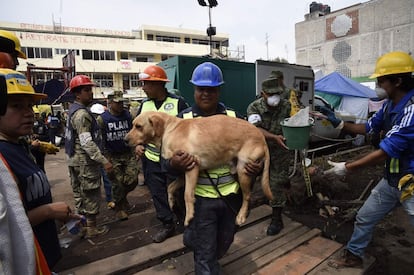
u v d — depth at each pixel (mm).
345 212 3943
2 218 1005
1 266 1001
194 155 1761
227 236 2100
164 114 2002
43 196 1501
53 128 11367
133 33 40781
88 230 3471
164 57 39469
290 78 6062
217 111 2266
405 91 2189
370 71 22891
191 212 1764
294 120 2711
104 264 2758
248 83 7023
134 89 35219
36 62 30875
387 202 2414
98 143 3465
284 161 3266
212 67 2102
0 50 2049
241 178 1879
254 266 2676
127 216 4043
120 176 3918
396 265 2814
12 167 1321
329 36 25281
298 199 4188
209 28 8852
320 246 3062
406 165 2105
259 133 1960
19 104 1375
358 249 2629
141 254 2922
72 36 32719
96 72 34375
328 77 12508
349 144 9141
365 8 22703
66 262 2930
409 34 20578
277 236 3236
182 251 3045
